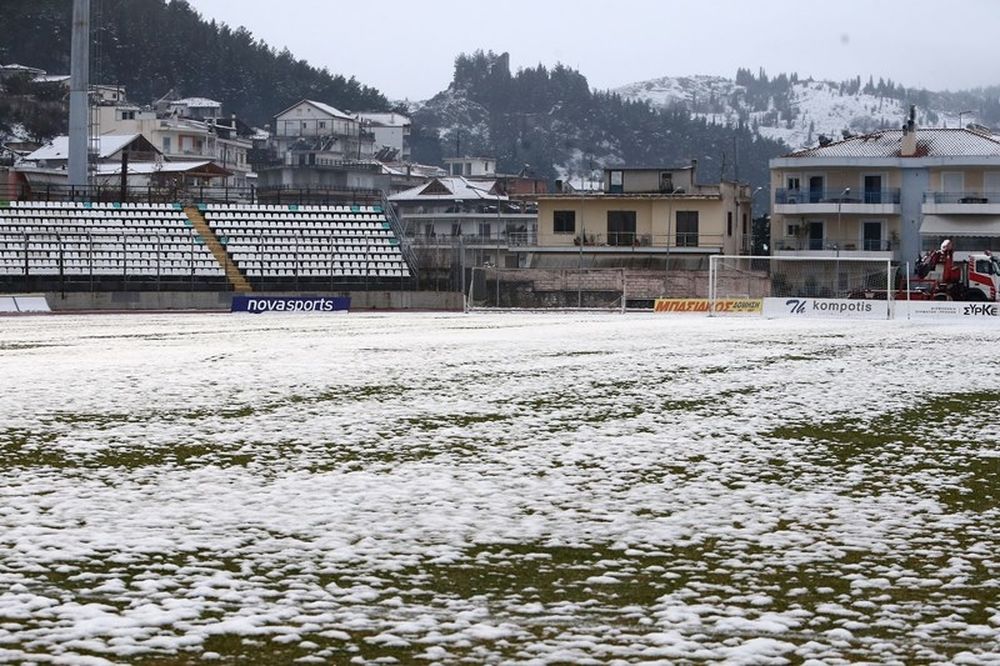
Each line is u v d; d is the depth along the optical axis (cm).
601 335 4719
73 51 8194
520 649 869
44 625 917
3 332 4841
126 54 19725
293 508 1335
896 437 1923
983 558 1141
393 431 1952
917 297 7231
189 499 1384
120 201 8244
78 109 8225
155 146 13288
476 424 2044
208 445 1792
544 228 9369
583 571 1086
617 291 7725
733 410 2264
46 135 14800
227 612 955
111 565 1091
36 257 7338
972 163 9006
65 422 2031
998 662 845
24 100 15025
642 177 9444
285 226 8200
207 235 7931
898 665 839
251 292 7581
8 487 1448
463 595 1008
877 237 9219
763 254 10625
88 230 7725
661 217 9156
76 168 8262
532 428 2000
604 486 1480
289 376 2883
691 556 1145
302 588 1021
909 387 2712
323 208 8375
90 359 3372
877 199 9219
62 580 1041
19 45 18475
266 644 876
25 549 1141
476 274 7806
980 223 8938
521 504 1369
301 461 1653
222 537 1198
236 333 4800
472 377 2889
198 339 4369
